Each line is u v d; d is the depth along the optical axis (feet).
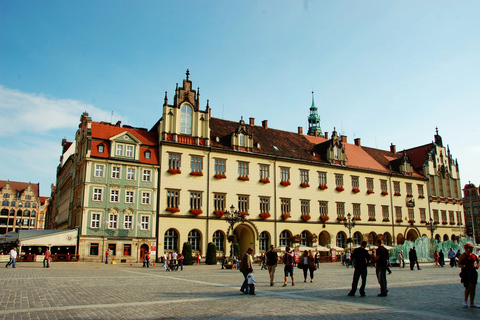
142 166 188.85
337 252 216.74
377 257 63.52
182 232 191.01
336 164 253.03
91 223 173.99
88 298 58.39
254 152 222.07
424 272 125.18
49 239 166.61
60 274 104.99
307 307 51.03
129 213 181.98
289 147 247.91
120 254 176.65
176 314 45.80
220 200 205.57
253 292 63.52
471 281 51.65
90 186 176.45
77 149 211.00
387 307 51.42
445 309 50.29
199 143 205.46
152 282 86.22
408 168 295.89
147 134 202.59
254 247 210.18
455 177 329.52
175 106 202.18
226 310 48.57
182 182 196.03
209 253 180.65
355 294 64.90
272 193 222.89
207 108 210.18
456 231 314.55
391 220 273.54
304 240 231.71
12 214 521.24
